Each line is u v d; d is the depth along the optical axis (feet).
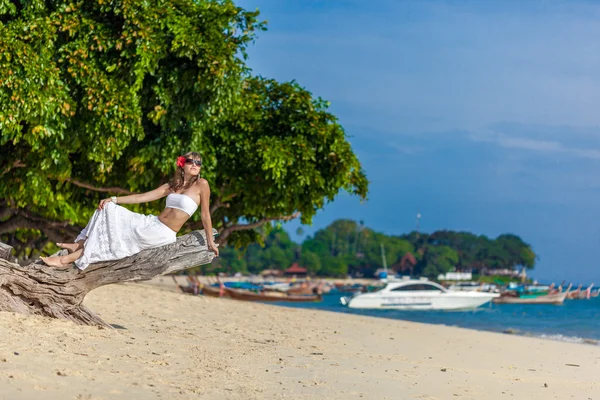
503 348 55.72
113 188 71.26
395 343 50.88
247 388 25.41
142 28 58.29
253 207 81.71
